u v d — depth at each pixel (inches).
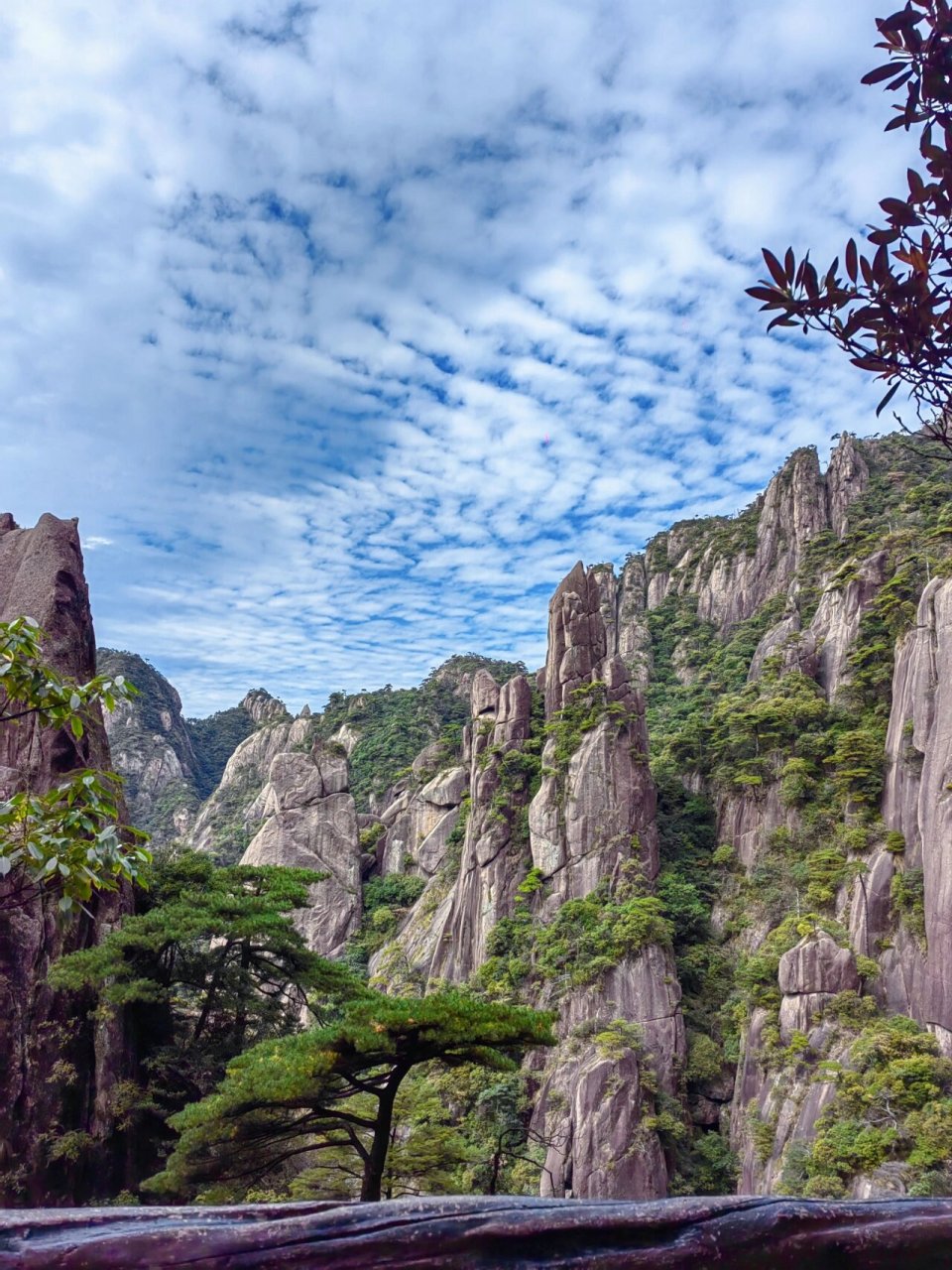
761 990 1918.1
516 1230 60.0
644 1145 1646.2
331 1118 660.7
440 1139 879.7
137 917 901.2
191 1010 1102.4
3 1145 775.7
